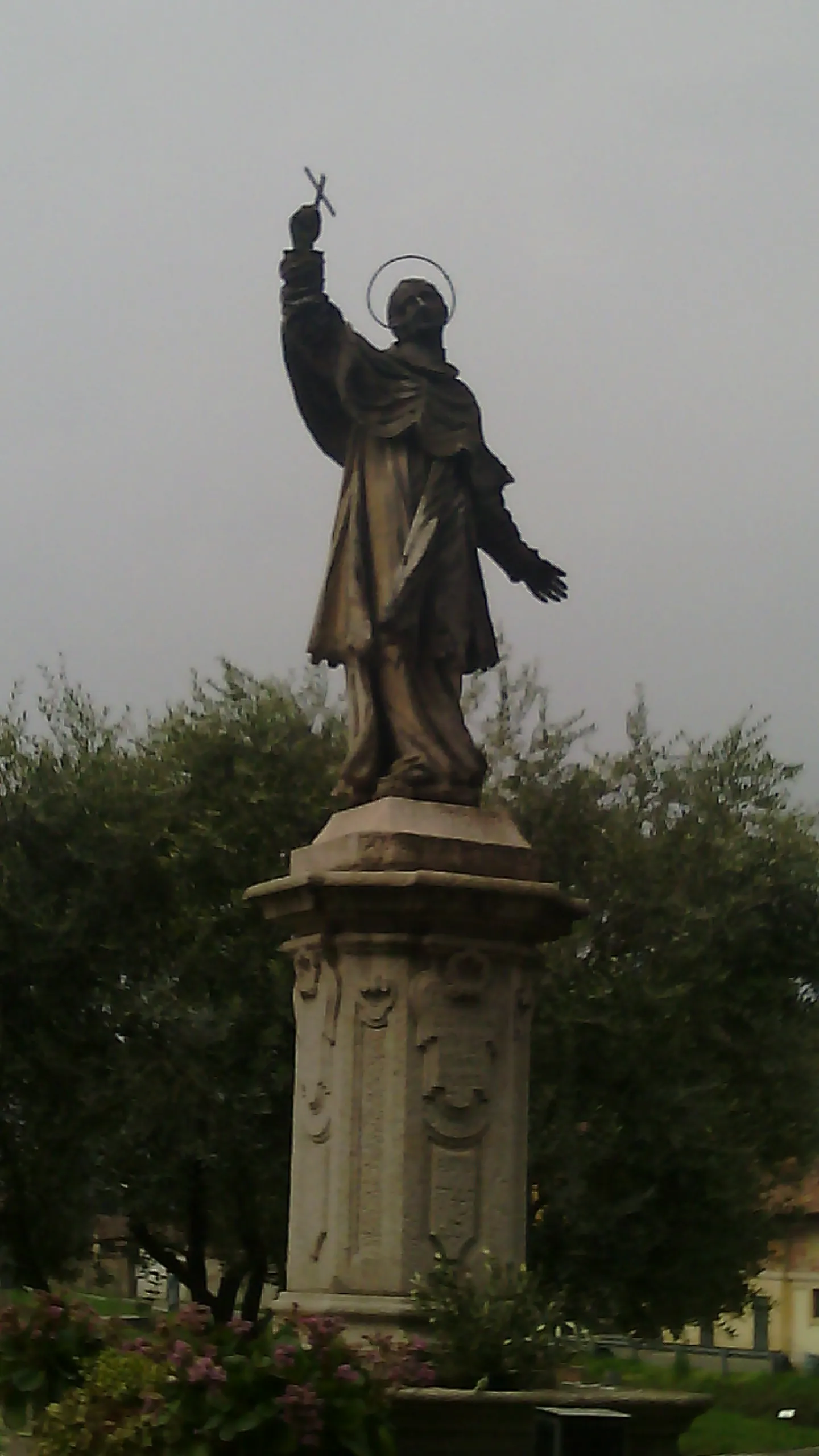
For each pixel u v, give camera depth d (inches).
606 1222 693.9
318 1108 349.1
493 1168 341.1
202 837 695.7
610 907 746.8
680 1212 710.5
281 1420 265.9
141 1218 703.1
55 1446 276.4
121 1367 279.3
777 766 811.4
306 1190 349.7
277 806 710.5
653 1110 698.8
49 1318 305.7
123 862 695.1
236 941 690.2
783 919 765.3
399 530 378.6
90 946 690.8
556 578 404.5
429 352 395.2
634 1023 703.1
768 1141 770.2
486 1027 346.6
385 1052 341.1
